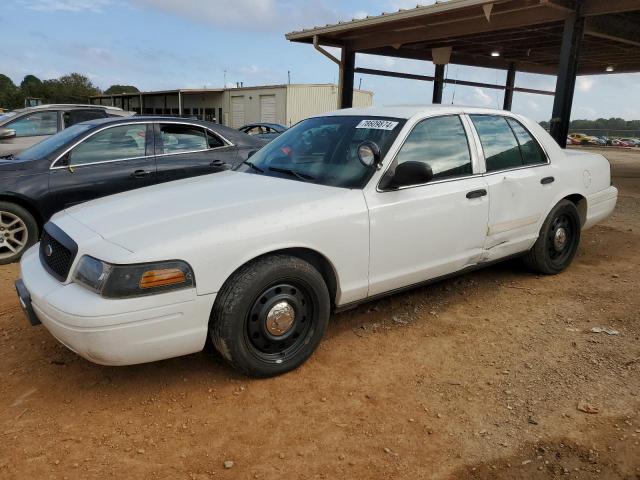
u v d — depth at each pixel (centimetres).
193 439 270
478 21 1102
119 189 601
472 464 253
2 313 425
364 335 387
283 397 307
